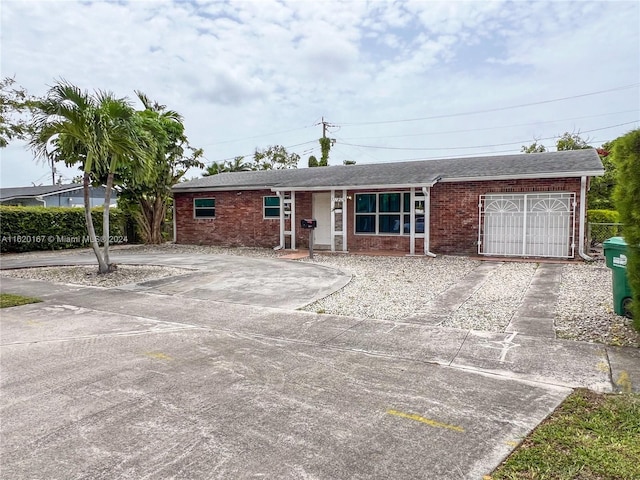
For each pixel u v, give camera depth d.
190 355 4.77
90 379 4.10
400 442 2.87
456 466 2.58
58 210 18.61
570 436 2.87
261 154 42.16
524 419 3.15
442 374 4.07
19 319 6.54
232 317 6.45
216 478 2.49
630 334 5.05
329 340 5.25
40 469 2.61
